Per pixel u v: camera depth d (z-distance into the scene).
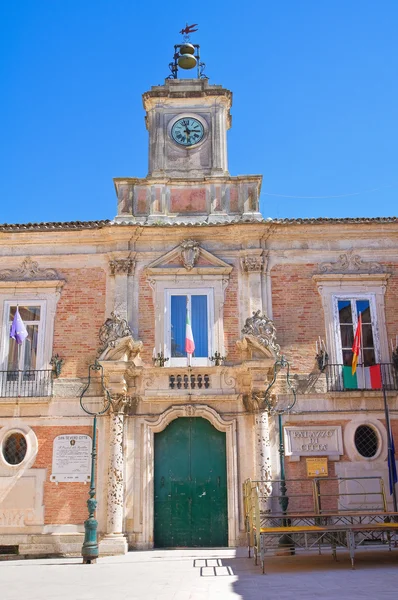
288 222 19.73
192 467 18.42
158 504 18.17
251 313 19.27
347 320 19.50
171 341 19.31
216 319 19.31
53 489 18.08
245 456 18.22
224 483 18.28
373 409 18.56
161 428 18.53
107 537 17.19
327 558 14.68
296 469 18.11
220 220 20.39
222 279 19.69
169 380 18.81
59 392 18.78
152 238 20.02
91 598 9.81
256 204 20.56
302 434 18.33
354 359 18.50
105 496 17.91
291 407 18.50
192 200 20.81
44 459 18.30
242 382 18.66
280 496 16.31
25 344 19.42
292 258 19.88
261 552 12.52
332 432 18.39
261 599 9.24
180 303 19.64
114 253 19.77
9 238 20.17
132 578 12.39
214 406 18.59
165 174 21.39
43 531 17.72
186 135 22.17
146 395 18.58
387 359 19.06
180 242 20.00
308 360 19.00
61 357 19.16
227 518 17.97
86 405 18.67
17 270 20.00
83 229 19.97
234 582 11.29
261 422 17.92
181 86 22.78
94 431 17.14
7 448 18.56
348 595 9.30
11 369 19.23
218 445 18.58
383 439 18.30
